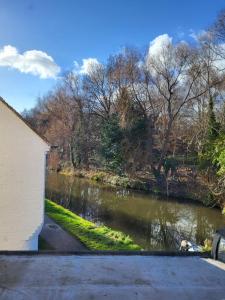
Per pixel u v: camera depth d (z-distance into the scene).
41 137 11.45
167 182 30.03
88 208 24.56
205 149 25.38
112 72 38.16
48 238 14.07
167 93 32.50
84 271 3.81
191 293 3.40
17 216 11.17
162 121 34.00
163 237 18.56
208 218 22.38
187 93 31.38
